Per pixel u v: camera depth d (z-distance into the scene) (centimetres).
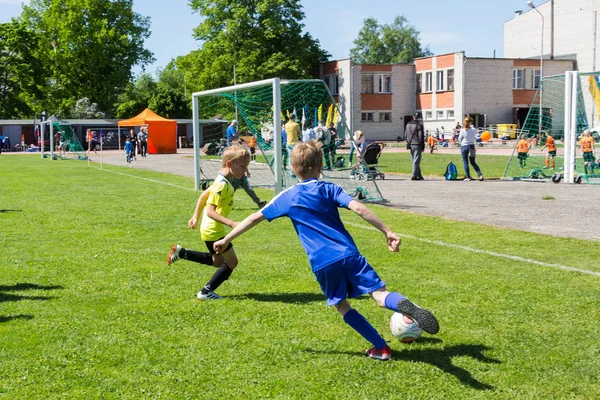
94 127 5709
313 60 5888
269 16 5369
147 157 3925
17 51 5962
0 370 401
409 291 575
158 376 392
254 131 1781
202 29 5419
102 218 1081
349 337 459
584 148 1869
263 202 966
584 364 402
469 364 404
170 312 523
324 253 395
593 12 5372
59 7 6078
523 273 642
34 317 511
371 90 5791
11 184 1831
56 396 364
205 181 1700
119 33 6244
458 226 948
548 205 1205
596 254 734
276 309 529
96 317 511
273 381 382
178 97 6288
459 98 5353
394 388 369
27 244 837
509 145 4503
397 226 957
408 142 1861
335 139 1905
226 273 562
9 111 5978
